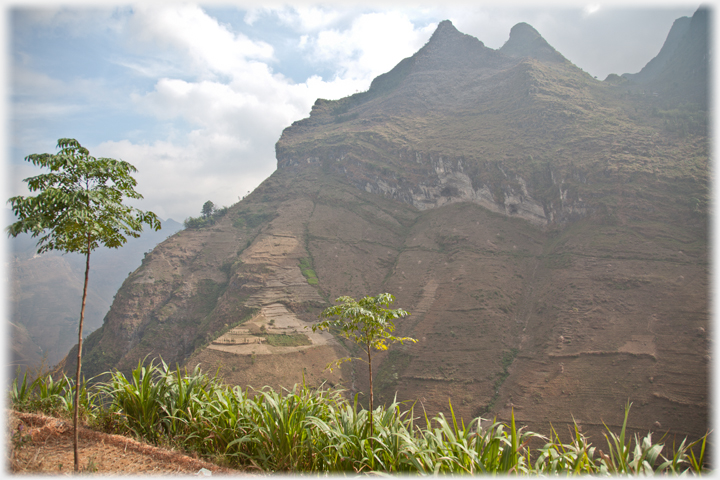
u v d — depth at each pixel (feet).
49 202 23.70
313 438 26.78
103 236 26.30
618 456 23.25
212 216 546.26
